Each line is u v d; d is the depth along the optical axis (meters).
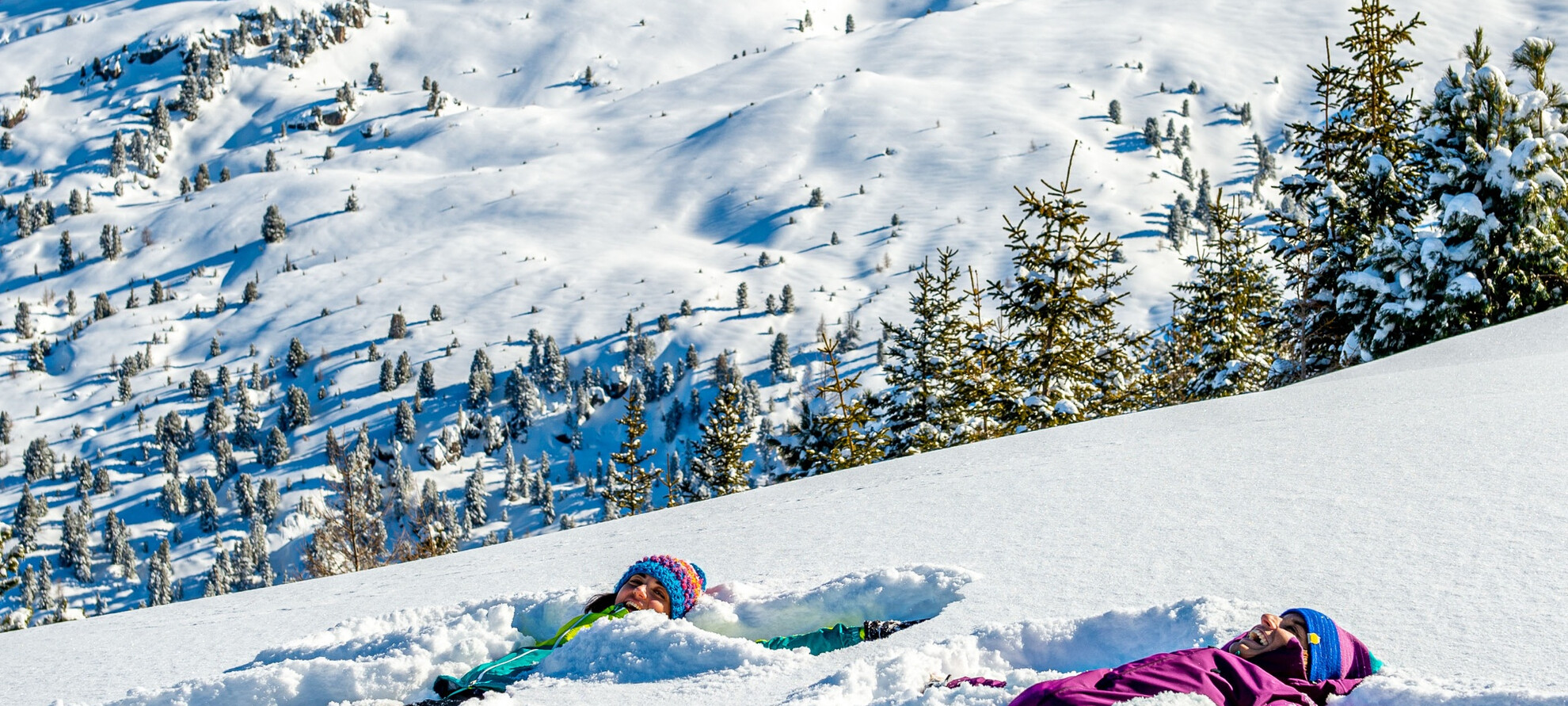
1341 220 16.56
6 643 4.88
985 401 16.72
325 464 192.00
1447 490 3.67
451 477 187.50
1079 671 2.58
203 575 162.00
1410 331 15.00
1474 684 1.95
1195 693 1.94
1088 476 4.99
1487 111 15.29
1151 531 3.70
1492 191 14.88
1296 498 3.89
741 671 2.66
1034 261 16.36
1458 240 14.88
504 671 3.12
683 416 193.75
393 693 3.13
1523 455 4.07
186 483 185.62
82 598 156.62
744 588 3.78
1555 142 14.95
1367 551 3.07
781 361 196.75
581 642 3.00
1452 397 6.09
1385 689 1.98
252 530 157.38
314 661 3.17
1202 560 3.22
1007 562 3.56
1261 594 2.82
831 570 3.97
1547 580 2.60
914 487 5.55
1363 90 17.02
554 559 5.36
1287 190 17.72
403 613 3.87
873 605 3.42
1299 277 17.50
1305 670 2.14
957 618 3.00
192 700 3.07
